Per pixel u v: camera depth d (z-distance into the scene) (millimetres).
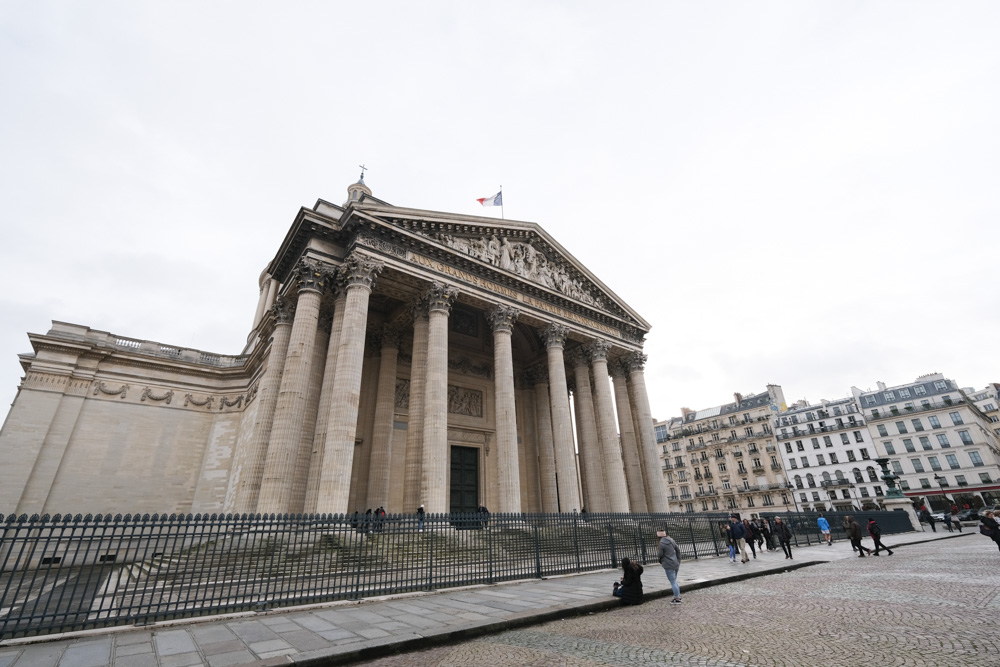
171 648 9969
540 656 9453
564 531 21828
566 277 44781
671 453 116312
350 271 30891
